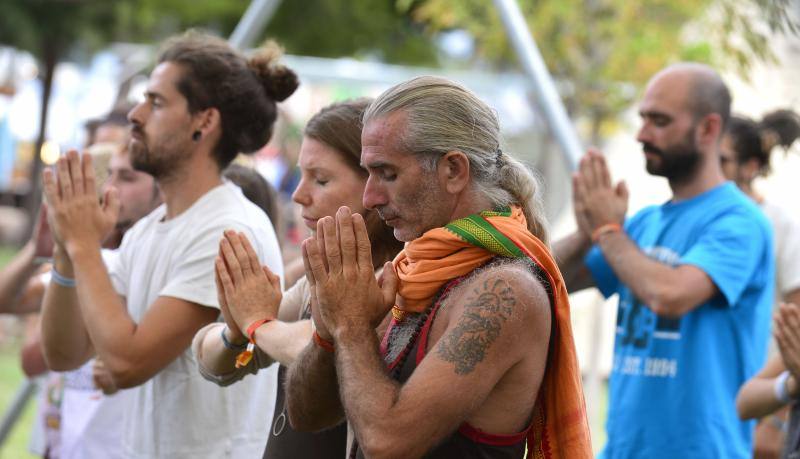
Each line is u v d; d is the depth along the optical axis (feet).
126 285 36.14
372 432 22.40
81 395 43.37
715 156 40.73
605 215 39.63
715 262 38.58
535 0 84.17
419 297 23.91
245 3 172.35
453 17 86.28
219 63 35.35
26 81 212.43
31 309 47.01
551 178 123.34
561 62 87.40
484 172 24.23
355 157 29.30
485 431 23.35
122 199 44.04
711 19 69.62
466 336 22.59
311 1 176.76
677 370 38.86
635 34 81.56
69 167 34.14
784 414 43.91
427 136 23.63
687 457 38.34
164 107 34.94
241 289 28.40
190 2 168.86
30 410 83.46
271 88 36.76
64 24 168.35
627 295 41.06
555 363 24.02
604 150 99.35
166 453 33.81
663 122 40.40
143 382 32.94
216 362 29.58
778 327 34.30
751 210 40.04
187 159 35.12
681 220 40.45
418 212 23.98
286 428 28.55
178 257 33.96
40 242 44.14
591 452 24.13
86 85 191.01
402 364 23.89
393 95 24.07
